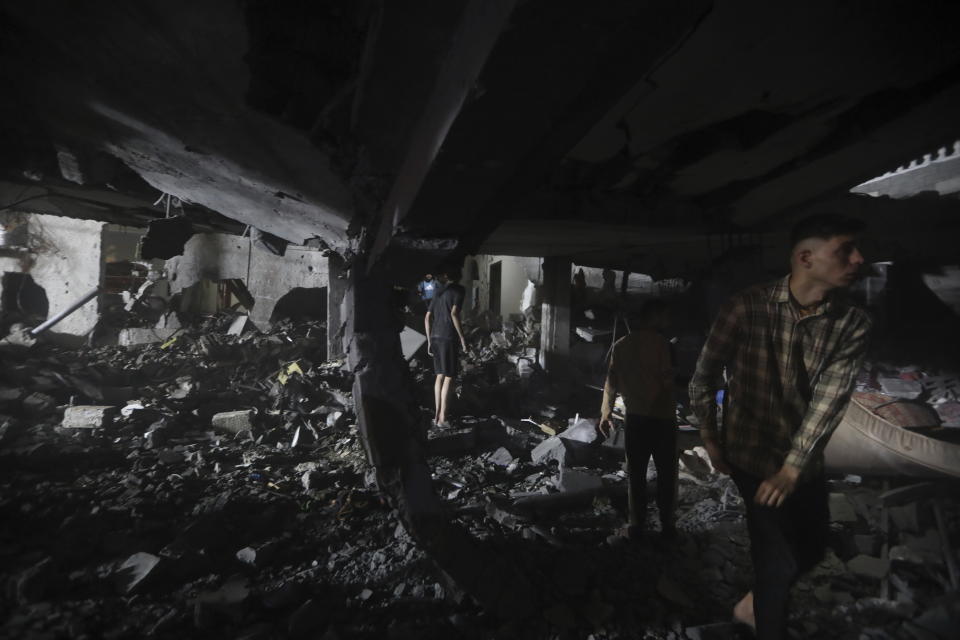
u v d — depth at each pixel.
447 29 0.90
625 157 2.44
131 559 2.54
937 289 6.60
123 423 5.15
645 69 0.80
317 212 3.24
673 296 7.86
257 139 2.07
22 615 2.14
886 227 5.17
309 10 1.21
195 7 1.26
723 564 2.76
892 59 1.62
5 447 4.29
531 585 2.40
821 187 2.76
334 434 5.27
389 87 1.16
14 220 9.01
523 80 0.73
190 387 6.39
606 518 3.37
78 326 9.05
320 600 2.36
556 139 1.00
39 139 3.47
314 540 2.96
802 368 1.69
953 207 5.04
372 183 1.77
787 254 5.30
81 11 1.45
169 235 4.84
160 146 2.83
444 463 4.47
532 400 6.46
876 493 3.64
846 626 2.26
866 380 6.40
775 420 1.74
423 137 1.18
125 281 12.05
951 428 4.35
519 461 4.54
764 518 1.72
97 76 1.97
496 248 6.00
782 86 1.75
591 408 6.42
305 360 7.57
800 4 1.31
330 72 1.36
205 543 2.77
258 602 2.33
